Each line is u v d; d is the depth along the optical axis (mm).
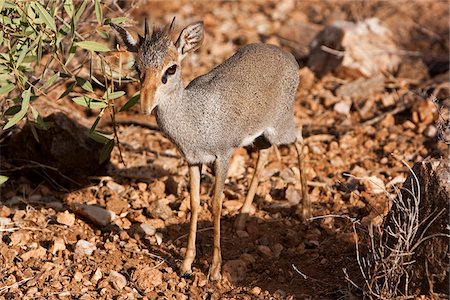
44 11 9172
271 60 10258
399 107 14805
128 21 10992
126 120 14180
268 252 10242
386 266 8500
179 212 11273
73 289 9227
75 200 11609
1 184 10977
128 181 12336
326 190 12062
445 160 8641
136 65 9008
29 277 9430
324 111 15078
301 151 11156
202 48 17734
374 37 16594
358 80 15719
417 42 17469
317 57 16641
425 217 8469
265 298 9172
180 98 9148
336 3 20453
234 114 9500
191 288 9430
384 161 13055
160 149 13523
